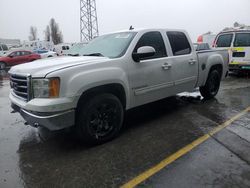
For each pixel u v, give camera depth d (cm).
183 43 602
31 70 395
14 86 444
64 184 323
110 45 507
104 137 434
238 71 1257
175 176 328
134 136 463
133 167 355
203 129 487
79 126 409
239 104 665
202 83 670
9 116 629
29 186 322
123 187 312
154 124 524
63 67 389
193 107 645
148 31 522
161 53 539
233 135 454
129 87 466
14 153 415
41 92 380
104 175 339
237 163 355
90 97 416
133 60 473
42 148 430
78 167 362
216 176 325
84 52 530
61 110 377
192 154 385
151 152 398
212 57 683
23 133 505
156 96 530
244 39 1125
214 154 383
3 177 344
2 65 2170
